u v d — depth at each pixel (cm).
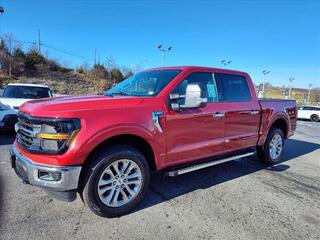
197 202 380
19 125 340
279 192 431
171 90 377
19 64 3572
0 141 716
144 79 429
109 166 318
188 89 367
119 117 317
